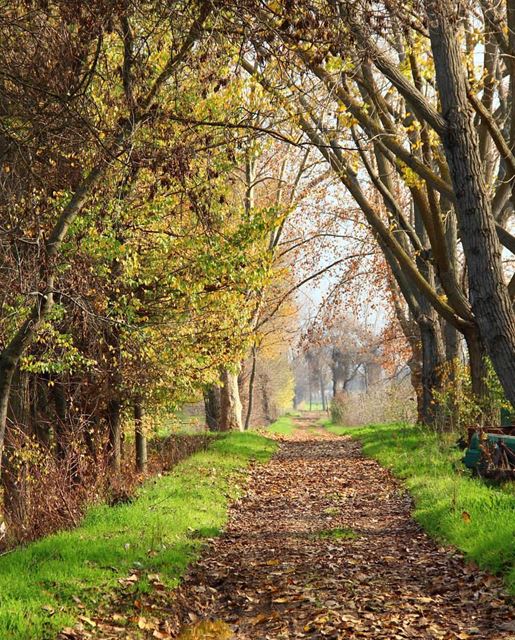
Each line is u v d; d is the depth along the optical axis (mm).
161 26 10133
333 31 9273
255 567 9977
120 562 8867
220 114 12398
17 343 9492
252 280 14500
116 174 11484
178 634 7266
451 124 10281
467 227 10258
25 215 10227
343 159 18141
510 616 7055
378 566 9859
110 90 11242
